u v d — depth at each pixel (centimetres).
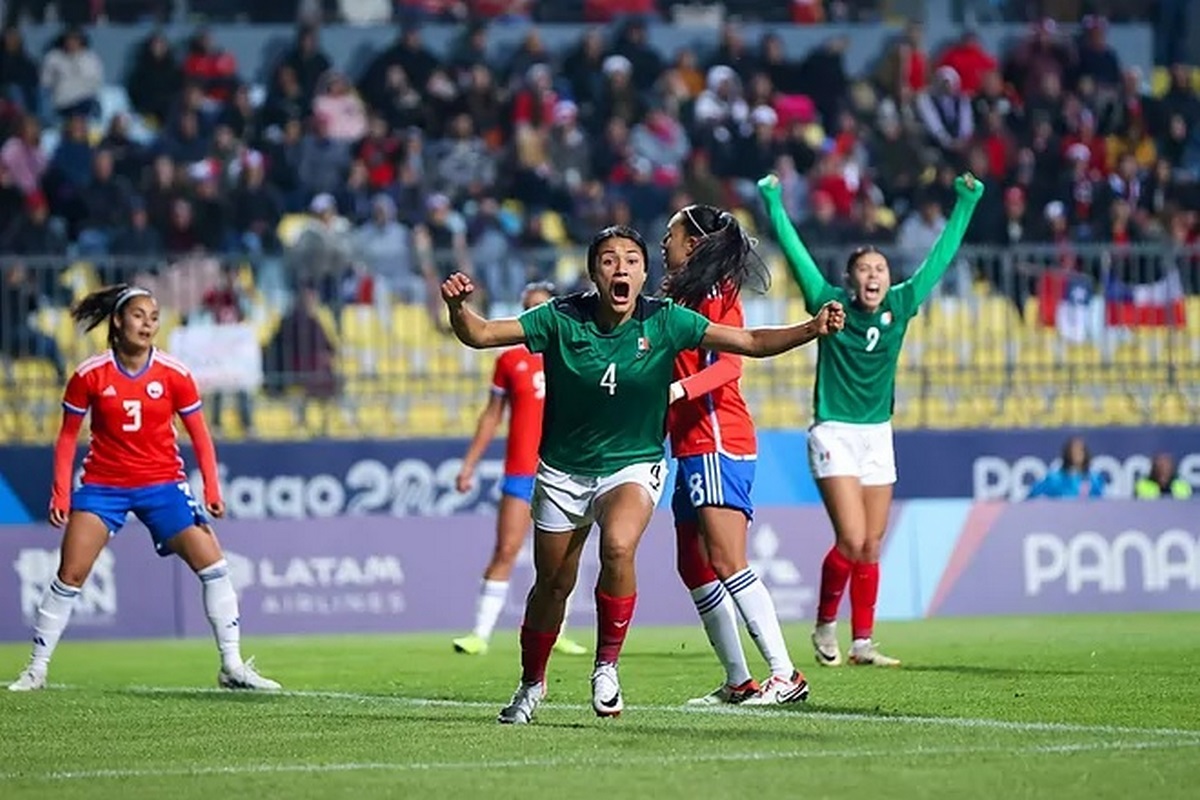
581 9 9919
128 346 4141
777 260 8031
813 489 7356
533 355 5241
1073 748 2872
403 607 6469
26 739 3203
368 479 7244
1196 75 10212
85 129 8650
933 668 4409
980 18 10231
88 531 4169
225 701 3872
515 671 4628
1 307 7250
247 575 6388
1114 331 7719
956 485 7531
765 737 3028
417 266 7525
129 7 9688
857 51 9812
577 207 8531
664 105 9169
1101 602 6744
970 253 7638
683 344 3023
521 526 5294
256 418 7312
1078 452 7269
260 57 9481
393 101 8981
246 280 7488
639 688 4019
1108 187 8944
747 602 3534
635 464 3055
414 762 2800
